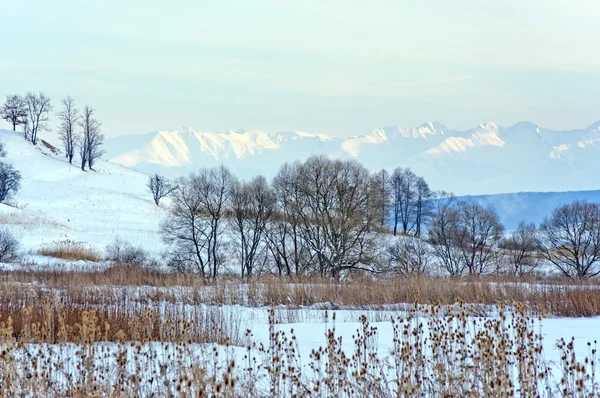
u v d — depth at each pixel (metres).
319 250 72.50
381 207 77.31
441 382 12.39
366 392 12.89
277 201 81.38
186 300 39.06
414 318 29.30
